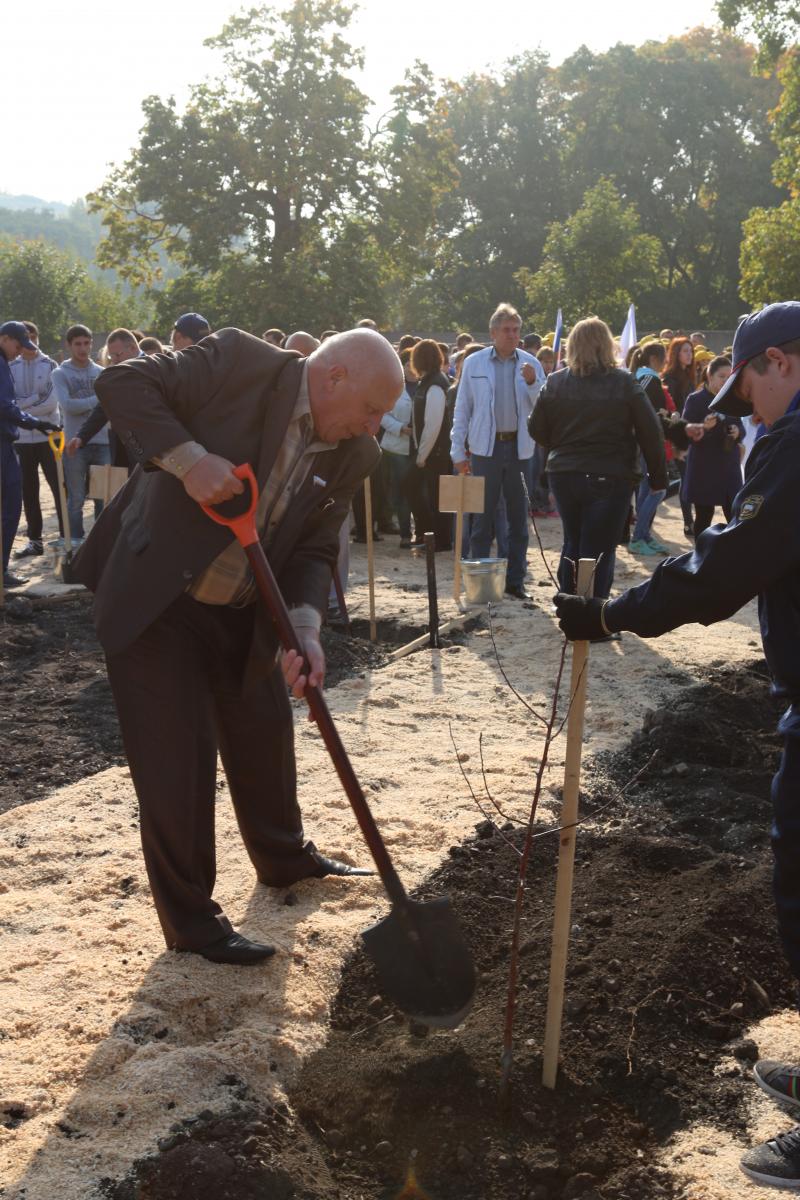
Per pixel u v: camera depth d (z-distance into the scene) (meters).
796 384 2.56
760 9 32.62
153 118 39.75
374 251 42.53
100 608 3.12
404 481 10.50
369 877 3.85
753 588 2.44
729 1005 3.17
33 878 3.90
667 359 12.09
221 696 3.44
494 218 56.09
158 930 3.51
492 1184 2.58
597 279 43.94
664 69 55.69
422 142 41.22
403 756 5.05
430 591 6.93
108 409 2.88
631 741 5.28
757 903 3.57
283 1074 2.90
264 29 39.75
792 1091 2.75
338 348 2.95
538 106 58.62
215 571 3.09
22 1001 3.12
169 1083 2.77
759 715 5.67
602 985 3.18
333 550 3.36
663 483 7.07
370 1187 2.59
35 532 10.48
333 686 6.21
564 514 7.16
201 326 8.99
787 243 31.66
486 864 3.98
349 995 3.28
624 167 55.03
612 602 2.62
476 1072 2.84
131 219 45.84
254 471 2.96
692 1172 2.53
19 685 6.41
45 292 57.50
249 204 40.78
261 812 3.68
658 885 3.80
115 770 4.97
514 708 5.77
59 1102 2.73
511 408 8.36
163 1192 2.45
